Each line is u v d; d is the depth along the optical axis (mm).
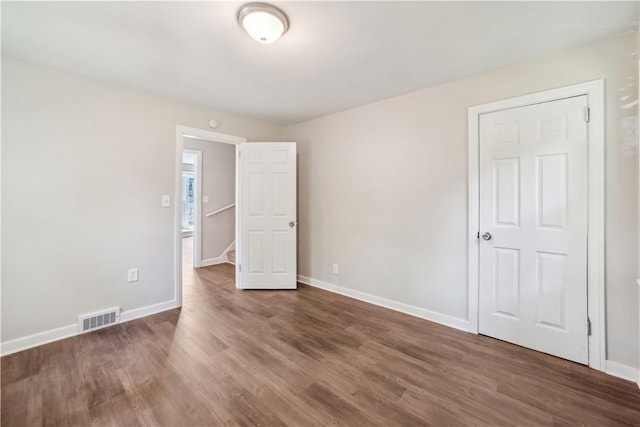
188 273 4367
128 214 2648
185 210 8453
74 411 1504
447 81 2494
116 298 2590
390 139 2918
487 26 1717
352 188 3270
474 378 1796
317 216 3670
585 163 1909
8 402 1561
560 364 1945
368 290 3146
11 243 2092
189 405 1551
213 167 4973
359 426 1420
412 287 2791
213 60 2135
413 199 2762
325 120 3531
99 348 2139
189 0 1491
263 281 3586
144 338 2301
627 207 1783
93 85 2434
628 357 1790
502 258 2266
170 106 2908
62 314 2305
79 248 2387
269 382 1748
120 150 2592
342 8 1555
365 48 1967
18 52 2012
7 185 2070
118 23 1692
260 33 1659
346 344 2219
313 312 2859
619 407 1543
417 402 1587
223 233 5137
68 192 2324
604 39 1836
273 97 2891
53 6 1533
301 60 2133
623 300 1802
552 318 2053
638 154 1720
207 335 2357
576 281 1955
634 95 1757
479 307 2387
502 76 2234
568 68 1963
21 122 2111
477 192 2367
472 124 2375
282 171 3570
